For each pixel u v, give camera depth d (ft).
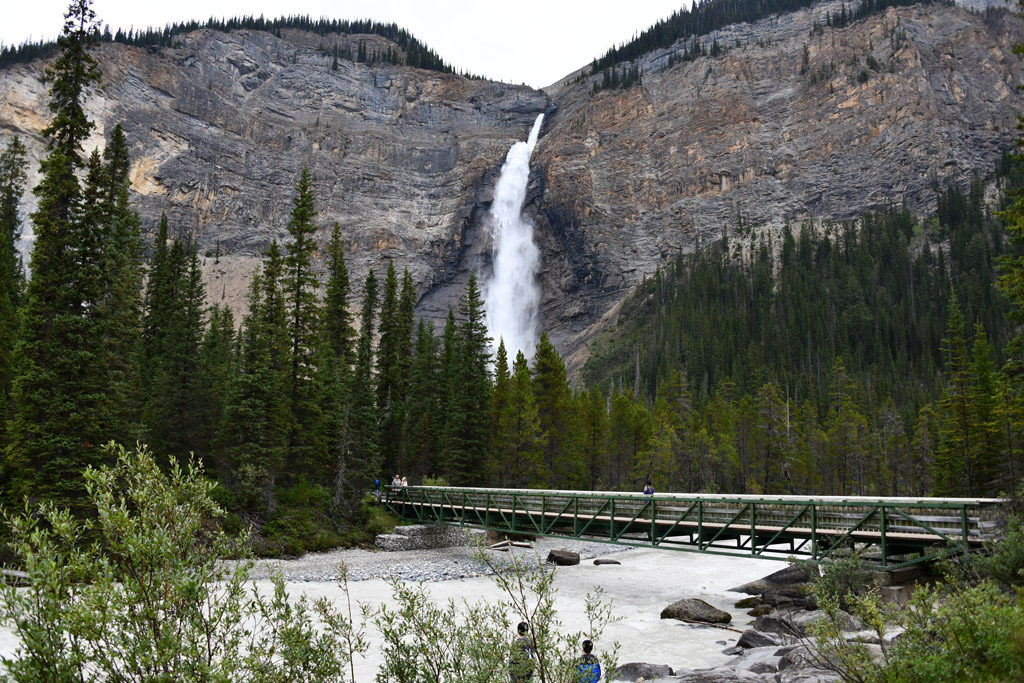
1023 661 25.44
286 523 132.98
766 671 47.24
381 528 147.43
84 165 119.14
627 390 388.16
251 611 20.33
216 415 153.38
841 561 71.77
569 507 112.27
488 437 198.08
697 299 515.09
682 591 105.50
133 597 17.83
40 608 17.34
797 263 529.86
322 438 160.86
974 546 65.67
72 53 118.83
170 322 192.44
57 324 103.35
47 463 96.43
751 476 274.16
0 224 203.41
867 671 28.63
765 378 367.45
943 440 184.55
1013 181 580.30
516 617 70.18
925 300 448.24
